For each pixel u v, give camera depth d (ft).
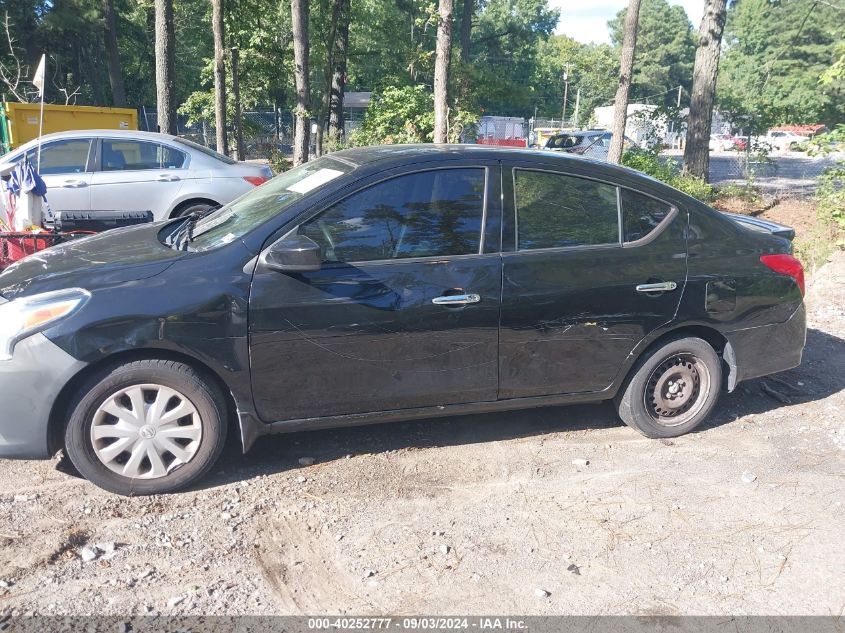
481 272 12.98
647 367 14.56
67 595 9.64
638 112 56.59
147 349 11.71
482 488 12.93
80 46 130.62
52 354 11.21
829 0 137.39
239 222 13.20
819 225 34.99
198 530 11.28
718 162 93.35
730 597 10.22
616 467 13.88
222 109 53.01
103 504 11.86
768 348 15.49
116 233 14.60
